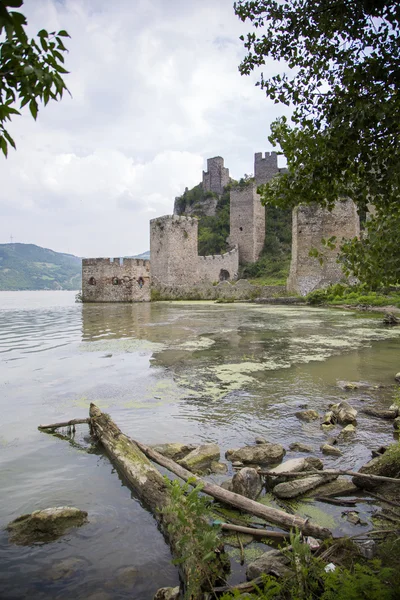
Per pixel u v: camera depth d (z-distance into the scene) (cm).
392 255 408
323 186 445
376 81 379
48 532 316
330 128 399
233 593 248
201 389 696
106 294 3534
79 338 1273
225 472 414
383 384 728
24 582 266
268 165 6319
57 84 222
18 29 188
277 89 472
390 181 388
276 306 2858
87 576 272
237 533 321
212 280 4975
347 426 523
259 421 554
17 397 647
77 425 541
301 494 376
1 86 207
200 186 7669
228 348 1076
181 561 259
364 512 348
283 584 249
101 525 326
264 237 5944
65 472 412
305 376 783
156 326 1605
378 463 402
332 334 1344
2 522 328
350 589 227
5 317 2091
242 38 492
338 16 416
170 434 510
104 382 736
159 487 360
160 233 4309
